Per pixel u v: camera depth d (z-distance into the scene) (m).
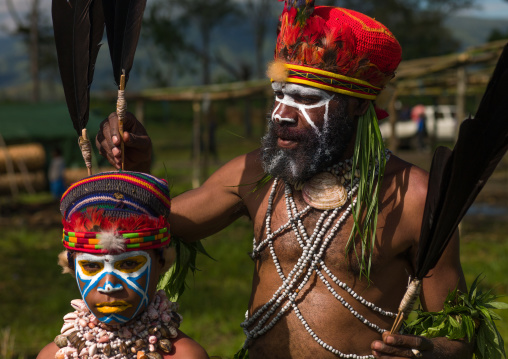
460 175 1.79
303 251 2.07
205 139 17.08
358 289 2.04
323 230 2.06
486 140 1.77
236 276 8.24
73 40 2.15
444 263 2.06
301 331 2.07
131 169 2.20
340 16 2.05
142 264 1.84
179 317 1.97
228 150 27.08
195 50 46.75
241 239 10.41
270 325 2.12
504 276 7.81
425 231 1.86
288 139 2.05
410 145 25.23
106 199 1.82
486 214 13.22
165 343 1.90
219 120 38.78
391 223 2.04
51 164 15.62
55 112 17.05
